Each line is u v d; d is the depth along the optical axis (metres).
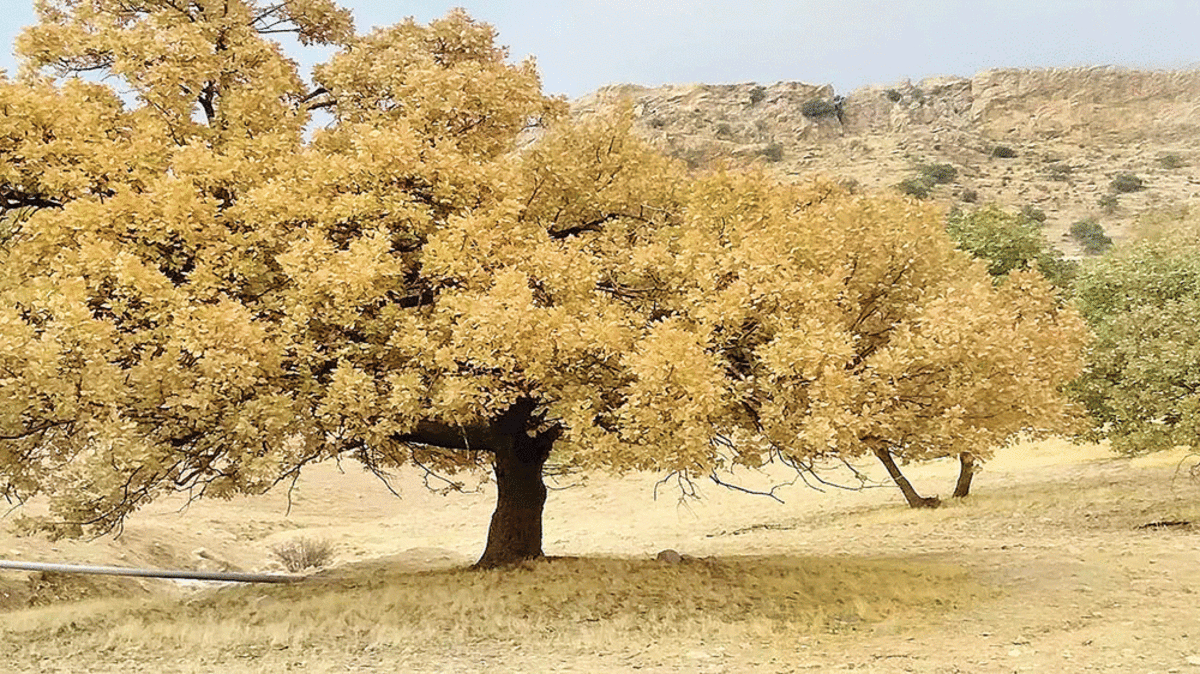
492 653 8.43
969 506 19.27
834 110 157.75
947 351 9.56
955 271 12.38
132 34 11.38
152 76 11.12
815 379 9.22
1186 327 14.32
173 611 11.07
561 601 10.45
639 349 9.46
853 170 128.25
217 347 8.95
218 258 9.81
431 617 9.85
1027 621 8.76
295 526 28.75
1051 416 10.30
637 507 29.00
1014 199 116.12
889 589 10.66
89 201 9.54
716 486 31.09
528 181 12.23
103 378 8.80
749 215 11.48
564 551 20.19
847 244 11.23
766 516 23.97
